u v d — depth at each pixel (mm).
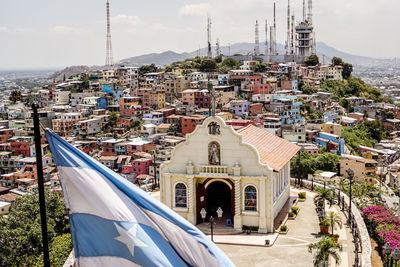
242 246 56188
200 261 22797
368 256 48312
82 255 20828
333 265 49781
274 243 56875
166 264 21219
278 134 165500
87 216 21062
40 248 69938
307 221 64938
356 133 196250
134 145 164000
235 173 60062
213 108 60625
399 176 147625
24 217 77000
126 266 20922
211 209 67188
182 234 22781
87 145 175000
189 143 61688
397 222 61906
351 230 60781
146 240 21297
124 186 22188
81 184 21172
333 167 145125
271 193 59719
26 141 181875
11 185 159000
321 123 184250
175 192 63094
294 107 188625
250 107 186875
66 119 198875
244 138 66250
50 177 158875
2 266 67062
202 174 61062
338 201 73188
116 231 21062
